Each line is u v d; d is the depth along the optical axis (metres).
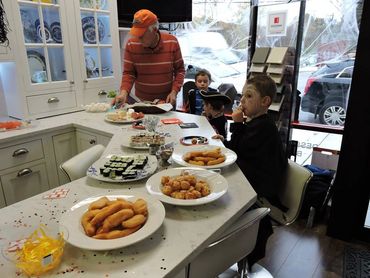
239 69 3.29
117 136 1.67
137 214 0.81
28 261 0.66
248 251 1.17
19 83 2.16
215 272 1.02
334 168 2.56
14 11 2.04
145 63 2.38
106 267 0.68
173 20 3.19
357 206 1.98
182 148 1.39
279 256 1.92
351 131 1.85
